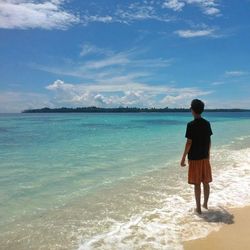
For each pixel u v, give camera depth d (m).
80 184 6.21
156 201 5.05
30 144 13.30
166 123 34.81
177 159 9.24
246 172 7.16
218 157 9.47
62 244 3.50
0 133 19.66
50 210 4.65
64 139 15.52
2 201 5.09
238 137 16.70
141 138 15.99
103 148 11.86
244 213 4.41
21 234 3.78
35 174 7.14
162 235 3.68
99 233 3.78
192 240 3.53
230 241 3.49
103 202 5.02
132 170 7.62
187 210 4.57
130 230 3.84
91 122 38.44
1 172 7.35
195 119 4.40
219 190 5.61
